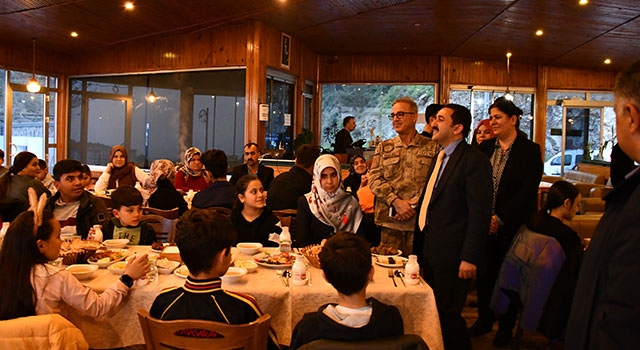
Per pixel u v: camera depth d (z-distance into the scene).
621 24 7.54
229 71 7.96
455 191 2.63
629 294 1.03
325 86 10.54
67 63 9.81
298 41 9.04
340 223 3.03
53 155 9.74
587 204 7.12
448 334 2.62
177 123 8.60
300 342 1.72
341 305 1.74
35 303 1.90
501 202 3.27
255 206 3.08
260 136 7.74
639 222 1.06
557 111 11.49
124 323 2.15
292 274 2.26
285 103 8.92
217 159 4.07
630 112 1.12
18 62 8.94
